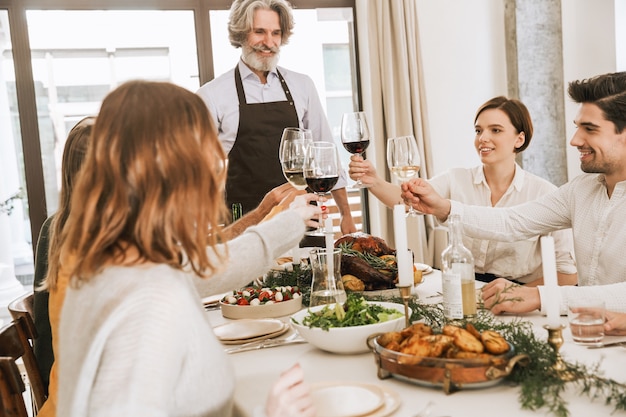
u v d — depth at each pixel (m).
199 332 0.99
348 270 2.06
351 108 4.79
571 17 4.89
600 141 2.05
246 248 1.57
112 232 0.97
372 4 4.45
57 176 4.18
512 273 2.78
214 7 4.37
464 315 1.57
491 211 2.35
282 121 3.65
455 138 4.89
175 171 0.98
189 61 4.39
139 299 0.92
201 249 1.01
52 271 1.59
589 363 1.37
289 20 3.57
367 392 1.22
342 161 4.77
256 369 1.50
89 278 0.97
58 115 4.16
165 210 0.98
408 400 1.23
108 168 0.98
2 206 4.11
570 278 2.77
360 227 4.81
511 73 4.92
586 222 2.21
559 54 4.89
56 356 1.59
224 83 3.64
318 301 1.73
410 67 4.52
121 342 0.89
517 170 2.91
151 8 4.23
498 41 4.94
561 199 2.30
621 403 1.10
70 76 4.16
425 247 4.61
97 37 4.19
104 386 0.87
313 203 1.96
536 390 1.14
